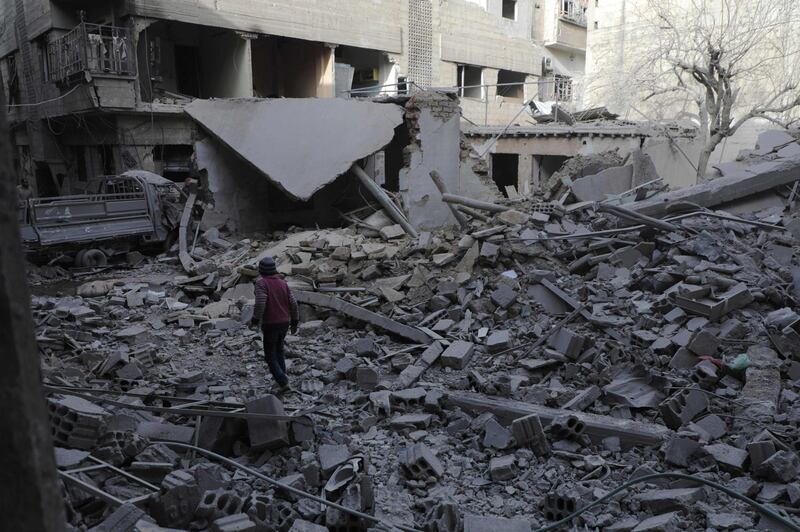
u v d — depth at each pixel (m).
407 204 15.87
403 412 7.27
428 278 11.05
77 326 10.10
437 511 4.97
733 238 11.26
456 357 8.45
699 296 8.93
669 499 5.21
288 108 15.93
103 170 24.19
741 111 24.98
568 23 39.62
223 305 11.13
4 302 1.58
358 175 15.79
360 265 11.96
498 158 27.48
